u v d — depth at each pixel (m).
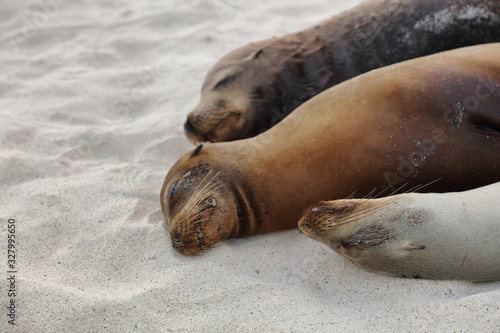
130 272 1.73
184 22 3.03
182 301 1.65
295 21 2.96
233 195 1.81
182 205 1.79
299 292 1.67
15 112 2.32
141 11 3.17
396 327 1.58
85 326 1.61
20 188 1.97
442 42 2.01
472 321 1.57
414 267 1.65
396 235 1.64
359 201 1.67
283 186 1.79
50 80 2.51
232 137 2.13
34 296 1.66
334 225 1.67
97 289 1.69
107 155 2.15
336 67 2.07
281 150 1.81
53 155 2.12
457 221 1.62
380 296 1.65
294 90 2.08
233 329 1.60
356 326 1.59
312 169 1.77
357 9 2.10
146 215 1.89
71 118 2.31
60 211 1.89
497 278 1.63
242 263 1.75
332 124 1.78
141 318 1.62
